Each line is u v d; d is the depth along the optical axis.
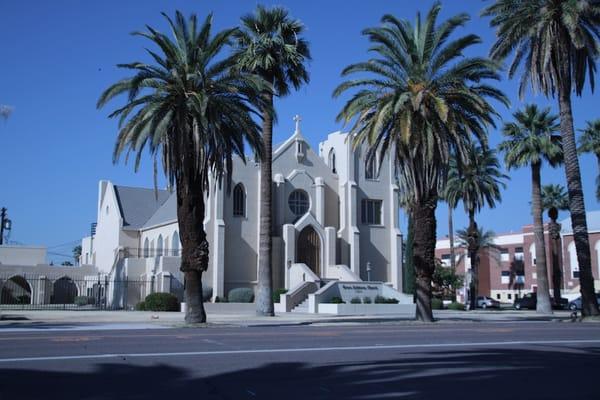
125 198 65.00
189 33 27.94
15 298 60.47
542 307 47.56
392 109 29.88
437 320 34.44
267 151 36.50
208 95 27.25
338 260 53.59
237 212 49.69
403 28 30.44
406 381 11.30
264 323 30.02
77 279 57.44
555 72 33.97
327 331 22.83
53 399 9.50
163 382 10.96
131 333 21.25
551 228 63.78
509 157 48.41
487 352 15.59
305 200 53.03
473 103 29.70
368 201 56.72
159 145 27.55
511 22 33.59
